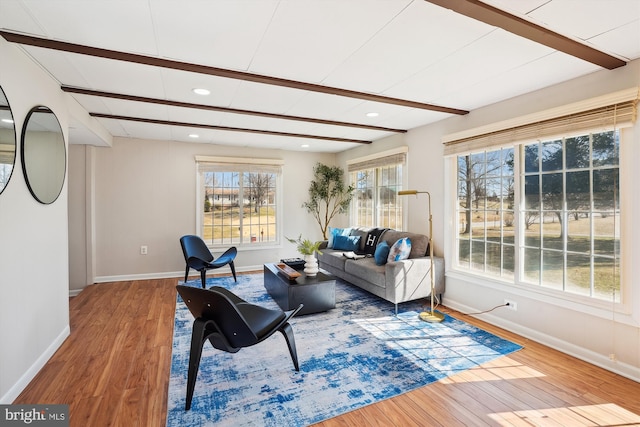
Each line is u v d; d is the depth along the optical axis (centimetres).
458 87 286
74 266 474
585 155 260
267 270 439
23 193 218
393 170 496
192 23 183
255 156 595
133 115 379
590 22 178
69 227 471
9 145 200
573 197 269
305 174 640
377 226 538
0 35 192
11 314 202
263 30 191
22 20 178
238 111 361
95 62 235
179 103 332
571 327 264
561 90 271
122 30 190
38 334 238
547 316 281
